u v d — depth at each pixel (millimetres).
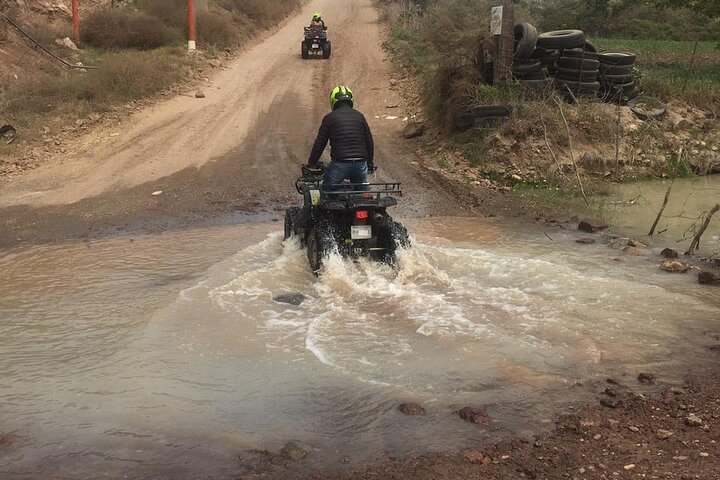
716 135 13656
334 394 4445
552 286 6535
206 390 4516
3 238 8812
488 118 12672
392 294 6324
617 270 7133
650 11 30750
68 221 9625
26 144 14125
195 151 13875
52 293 6555
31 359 5031
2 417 4184
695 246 7844
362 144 7203
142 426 4059
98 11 24562
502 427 3992
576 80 13562
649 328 5492
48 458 3717
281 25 34469
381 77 21391
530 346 5156
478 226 9188
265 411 4238
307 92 19812
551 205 10422
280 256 7699
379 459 3678
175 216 9836
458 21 14781
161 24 24484
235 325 5621
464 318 5734
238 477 3516
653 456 3576
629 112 13516
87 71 19750
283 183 11695
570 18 28062
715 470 3369
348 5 41969
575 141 12430
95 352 5141
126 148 14086
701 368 4746
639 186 11781
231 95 19344
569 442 3799
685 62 20656
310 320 5742
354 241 6918
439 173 12023
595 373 4703
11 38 19719
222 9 30922
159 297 6367
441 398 4371
